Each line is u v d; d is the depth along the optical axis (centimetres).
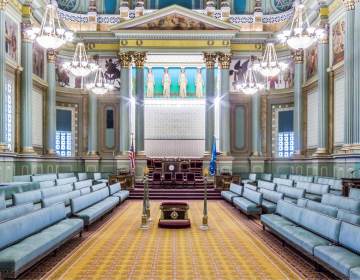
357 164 1609
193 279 719
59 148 2522
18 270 661
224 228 1225
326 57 2000
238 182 2200
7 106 1917
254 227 1241
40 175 1931
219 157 2462
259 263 827
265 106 2586
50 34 1373
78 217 1140
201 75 2800
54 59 2419
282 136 2553
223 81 2494
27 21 2019
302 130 2370
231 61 2573
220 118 2506
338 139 1914
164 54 2481
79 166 2566
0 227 712
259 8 2567
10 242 739
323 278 727
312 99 2262
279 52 2519
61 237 876
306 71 2333
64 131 2542
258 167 2555
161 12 2416
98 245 988
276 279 721
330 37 1973
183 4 2670
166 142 2797
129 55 2462
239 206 1486
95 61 2530
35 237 816
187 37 2450
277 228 985
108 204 1419
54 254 879
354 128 1684
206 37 2455
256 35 2512
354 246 688
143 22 2425
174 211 1253
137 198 2084
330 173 1962
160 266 802
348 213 830
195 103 2800
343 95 1855
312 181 1827
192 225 1280
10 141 1953
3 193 1262
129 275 742
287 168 2500
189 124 2797
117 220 1381
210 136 2477
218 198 2086
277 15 2578
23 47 2031
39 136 2312
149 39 2455
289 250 940
